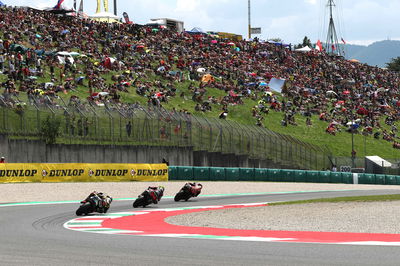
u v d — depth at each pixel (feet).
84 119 456.45
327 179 610.65
